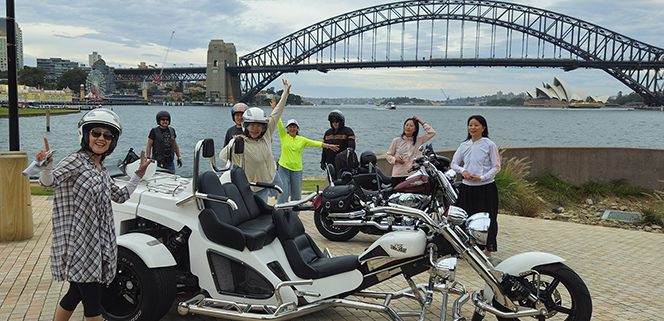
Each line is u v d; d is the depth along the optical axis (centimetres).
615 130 7294
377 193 632
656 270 564
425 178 575
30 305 402
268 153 596
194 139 4594
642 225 888
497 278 350
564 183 1148
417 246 354
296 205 396
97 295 305
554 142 4869
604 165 1160
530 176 1159
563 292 467
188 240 383
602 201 1086
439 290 385
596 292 480
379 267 371
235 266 375
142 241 368
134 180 327
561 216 959
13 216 608
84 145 301
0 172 599
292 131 773
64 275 289
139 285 361
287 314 351
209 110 18275
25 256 545
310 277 374
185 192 393
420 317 360
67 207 290
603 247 677
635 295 472
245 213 426
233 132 708
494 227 550
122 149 3481
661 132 6819
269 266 370
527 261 348
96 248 294
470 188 555
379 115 14762
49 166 278
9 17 741
